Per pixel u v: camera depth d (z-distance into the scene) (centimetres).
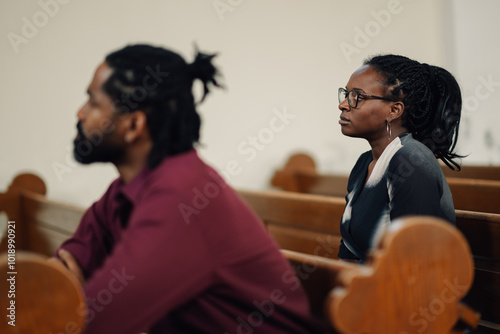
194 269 135
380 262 138
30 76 565
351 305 137
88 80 591
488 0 689
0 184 558
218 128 645
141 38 612
